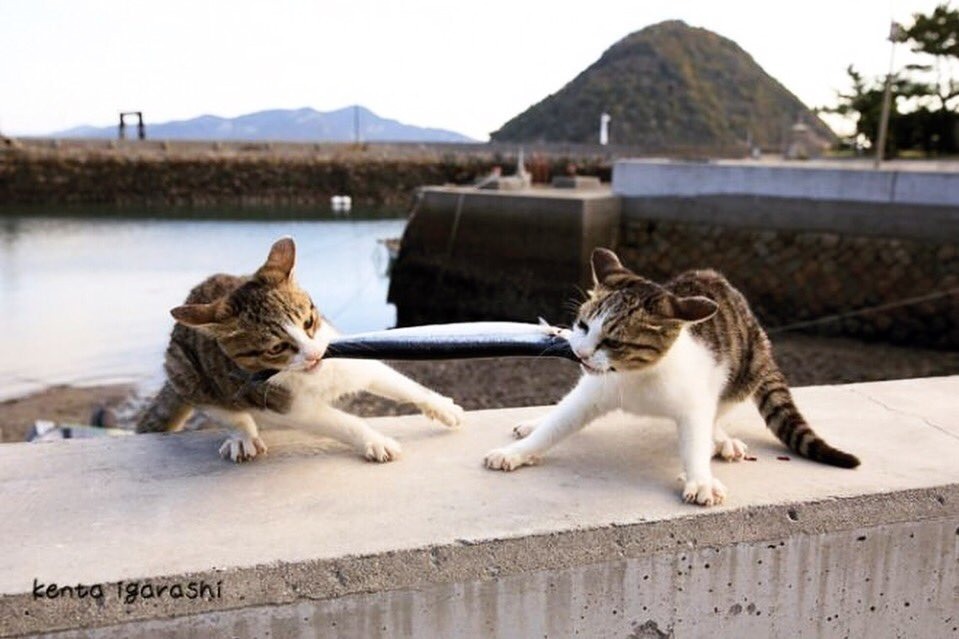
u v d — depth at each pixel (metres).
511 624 0.75
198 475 0.85
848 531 0.81
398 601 0.72
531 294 4.55
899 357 3.66
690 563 0.78
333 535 0.73
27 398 3.15
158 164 11.13
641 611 0.78
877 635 0.85
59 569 0.69
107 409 2.66
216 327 0.81
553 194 4.78
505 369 3.43
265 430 0.97
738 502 0.79
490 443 0.94
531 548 0.74
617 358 0.80
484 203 4.68
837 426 0.98
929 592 0.85
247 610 0.70
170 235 8.27
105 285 5.63
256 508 0.78
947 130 10.11
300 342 0.82
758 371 0.92
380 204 11.77
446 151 12.59
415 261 5.03
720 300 0.90
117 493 0.81
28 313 4.72
